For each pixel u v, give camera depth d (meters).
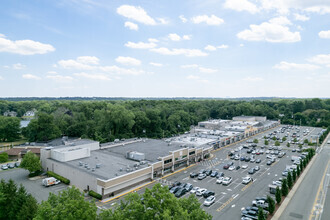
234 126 165.50
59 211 30.80
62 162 70.19
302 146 124.44
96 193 55.91
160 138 143.62
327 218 47.03
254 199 56.53
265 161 93.69
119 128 130.75
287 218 46.91
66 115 141.00
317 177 72.81
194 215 31.52
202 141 111.44
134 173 61.88
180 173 76.50
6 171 77.31
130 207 31.48
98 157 76.81
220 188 63.59
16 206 40.09
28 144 107.69
